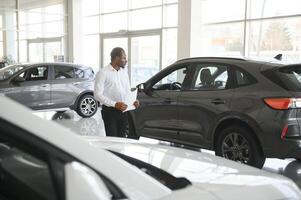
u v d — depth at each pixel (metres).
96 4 15.50
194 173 1.80
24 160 1.33
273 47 10.01
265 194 1.66
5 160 1.38
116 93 4.43
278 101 4.60
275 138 4.63
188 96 5.58
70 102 10.11
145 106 6.16
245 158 4.98
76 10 15.67
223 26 11.06
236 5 10.70
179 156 2.09
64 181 1.17
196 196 1.50
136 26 13.84
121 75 4.49
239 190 1.62
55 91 9.85
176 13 12.30
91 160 1.23
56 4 15.77
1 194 1.38
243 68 5.09
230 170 1.89
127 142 2.43
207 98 5.34
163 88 6.08
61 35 15.99
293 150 4.57
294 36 9.52
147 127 6.18
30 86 9.48
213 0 11.23
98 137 2.54
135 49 13.83
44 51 15.75
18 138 1.13
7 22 14.81
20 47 15.16
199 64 5.64
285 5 9.65
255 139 4.87
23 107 1.17
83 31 15.99
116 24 14.72
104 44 15.21
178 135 5.74
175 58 12.49
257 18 10.27
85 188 1.19
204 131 5.38
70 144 1.20
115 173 1.28
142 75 13.60
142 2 13.48
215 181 1.69
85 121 9.73
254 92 4.86
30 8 15.27
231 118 5.05
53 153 1.17
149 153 2.14
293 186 1.84
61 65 10.12
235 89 5.09
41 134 1.15
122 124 4.54
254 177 1.81
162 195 1.39
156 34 12.96
